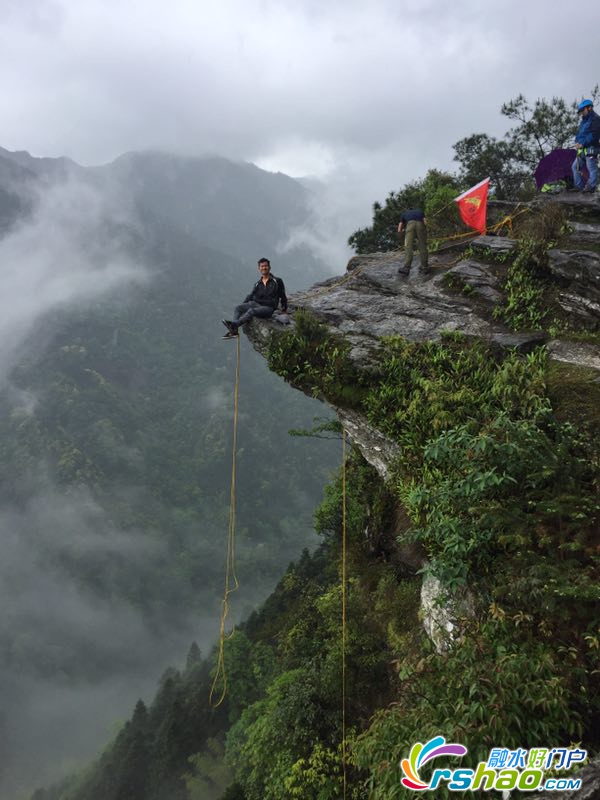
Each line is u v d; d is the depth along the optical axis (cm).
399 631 880
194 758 4112
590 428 578
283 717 1262
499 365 754
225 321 907
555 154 1135
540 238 945
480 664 411
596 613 413
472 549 520
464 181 2145
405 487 686
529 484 508
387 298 973
